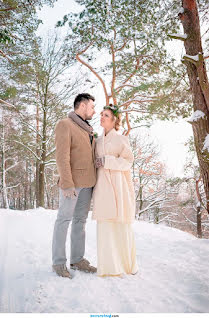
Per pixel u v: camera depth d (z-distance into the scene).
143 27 6.30
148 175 19.91
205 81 4.27
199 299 1.80
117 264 2.35
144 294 1.88
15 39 8.13
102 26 6.59
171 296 1.85
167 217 23.20
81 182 2.39
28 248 2.96
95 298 1.78
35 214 7.84
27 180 28.30
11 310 1.48
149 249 3.62
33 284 1.90
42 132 15.09
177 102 7.18
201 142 4.34
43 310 1.53
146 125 11.29
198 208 16.27
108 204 2.42
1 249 2.74
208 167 4.37
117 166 2.47
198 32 4.49
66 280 2.05
